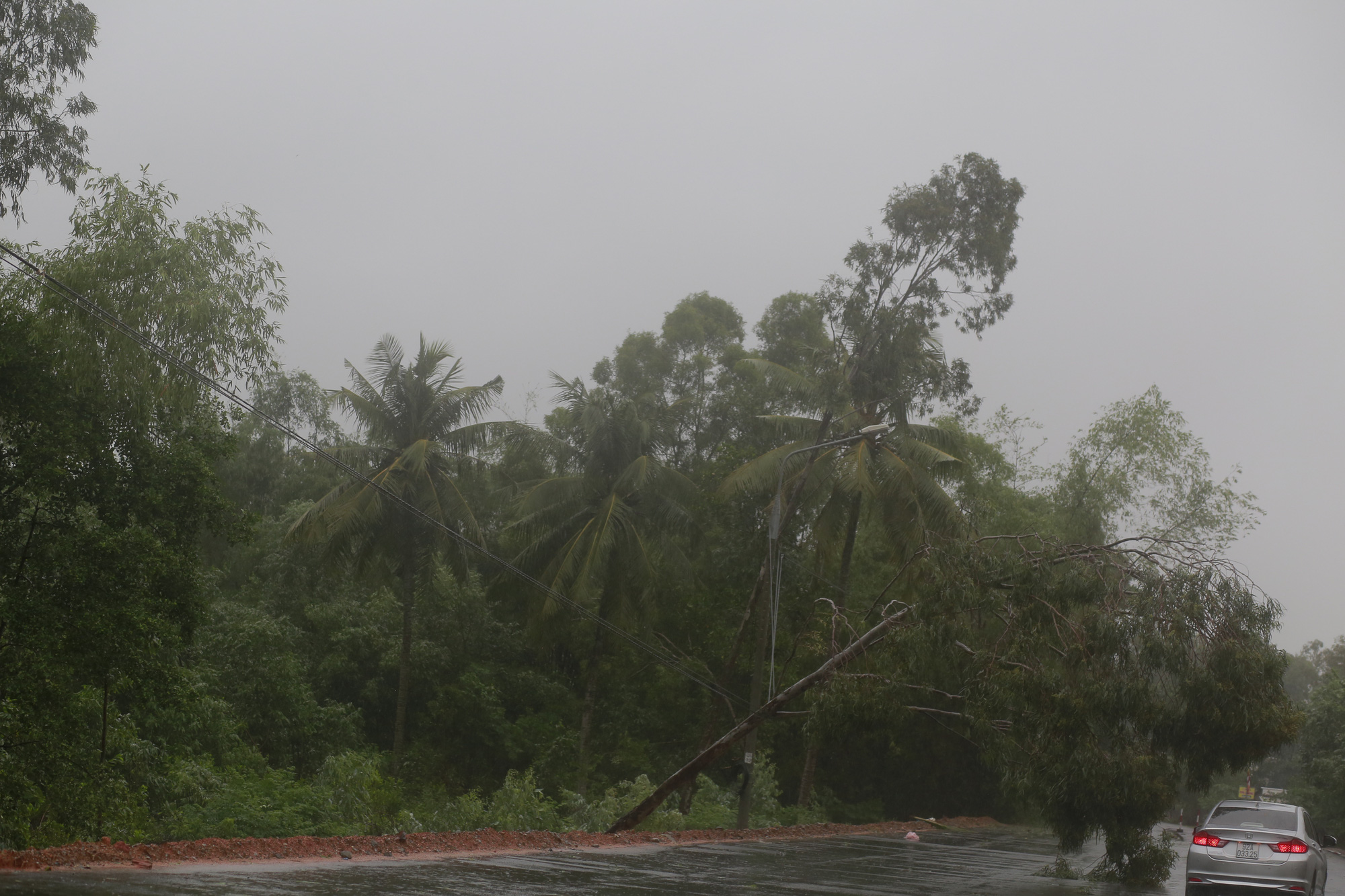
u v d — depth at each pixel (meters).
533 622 33.66
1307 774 50.34
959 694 18.86
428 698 37.50
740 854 18.48
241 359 19.58
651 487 33.22
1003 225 32.28
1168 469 42.00
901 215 32.22
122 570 17.22
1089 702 16.58
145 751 19.11
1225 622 16.78
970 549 19.03
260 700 30.14
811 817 33.78
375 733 37.38
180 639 18.45
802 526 39.31
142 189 19.62
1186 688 16.45
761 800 32.44
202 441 19.95
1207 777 17.27
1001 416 47.16
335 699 36.38
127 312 18.44
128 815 16.81
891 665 20.20
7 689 16.17
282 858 12.54
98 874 9.77
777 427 34.16
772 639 25.58
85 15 19.95
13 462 17.42
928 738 41.56
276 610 37.00
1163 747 17.08
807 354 36.53
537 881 11.93
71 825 16.41
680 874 13.97
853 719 19.62
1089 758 16.73
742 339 49.03
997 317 32.84
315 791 20.19
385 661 36.03
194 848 11.94
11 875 9.26
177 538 18.77
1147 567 17.78
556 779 35.50
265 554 39.09
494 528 42.19
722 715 38.59
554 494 32.72
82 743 17.80
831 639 22.19
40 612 16.48
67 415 17.34
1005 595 18.59
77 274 18.25
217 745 24.75
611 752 37.62
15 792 15.82
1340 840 48.62
